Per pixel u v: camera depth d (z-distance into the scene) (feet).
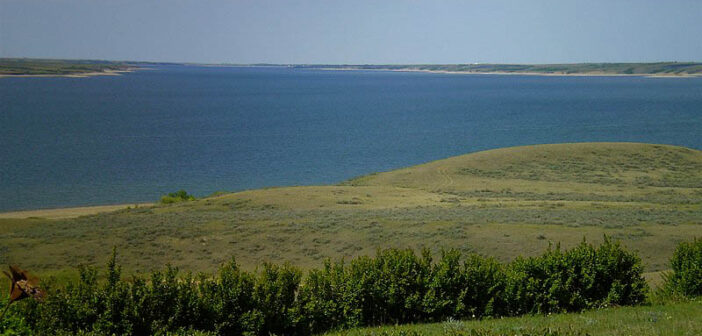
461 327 32.22
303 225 97.19
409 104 600.39
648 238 83.87
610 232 87.66
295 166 248.93
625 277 42.98
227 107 554.05
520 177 186.60
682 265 46.83
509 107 551.59
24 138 309.83
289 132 366.43
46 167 228.22
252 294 35.24
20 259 80.59
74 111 471.62
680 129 363.15
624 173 190.39
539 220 96.99
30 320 29.50
